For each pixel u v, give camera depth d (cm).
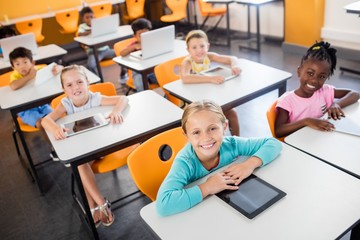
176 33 675
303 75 181
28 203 254
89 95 219
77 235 217
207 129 130
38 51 389
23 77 269
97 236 202
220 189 124
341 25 461
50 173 286
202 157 139
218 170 141
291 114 188
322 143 155
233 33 642
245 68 250
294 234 104
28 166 299
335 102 188
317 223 107
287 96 191
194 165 137
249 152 146
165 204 117
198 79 233
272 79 228
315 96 189
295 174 131
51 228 226
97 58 393
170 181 128
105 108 214
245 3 501
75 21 631
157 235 111
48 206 248
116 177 270
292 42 512
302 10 480
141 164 150
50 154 298
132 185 260
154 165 155
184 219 115
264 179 129
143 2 679
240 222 111
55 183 273
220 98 207
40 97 245
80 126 193
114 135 181
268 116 181
